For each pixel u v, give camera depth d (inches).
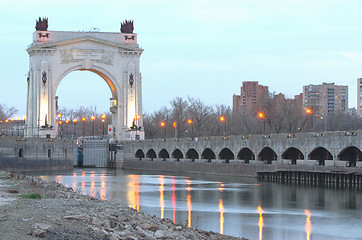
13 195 1889.8
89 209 1638.8
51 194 1996.8
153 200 2807.6
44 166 5457.7
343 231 1959.9
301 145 3742.6
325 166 3427.7
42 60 6092.5
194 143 5118.1
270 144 4082.2
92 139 6776.6
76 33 6299.2
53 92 6117.1
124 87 6417.3
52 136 6023.6
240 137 4458.7
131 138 6348.4
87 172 5334.6
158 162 5649.6
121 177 4571.9
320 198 2854.3
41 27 6200.8
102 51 6343.5
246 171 4365.2
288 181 3858.3
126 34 6466.5
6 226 1256.2
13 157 5177.2
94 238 1227.2
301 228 2011.6
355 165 3496.6
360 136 3208.7
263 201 2770.7
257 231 1942.7
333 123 7268.7
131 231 1373.0
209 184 3779.5
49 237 1192.8
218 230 1946.4
